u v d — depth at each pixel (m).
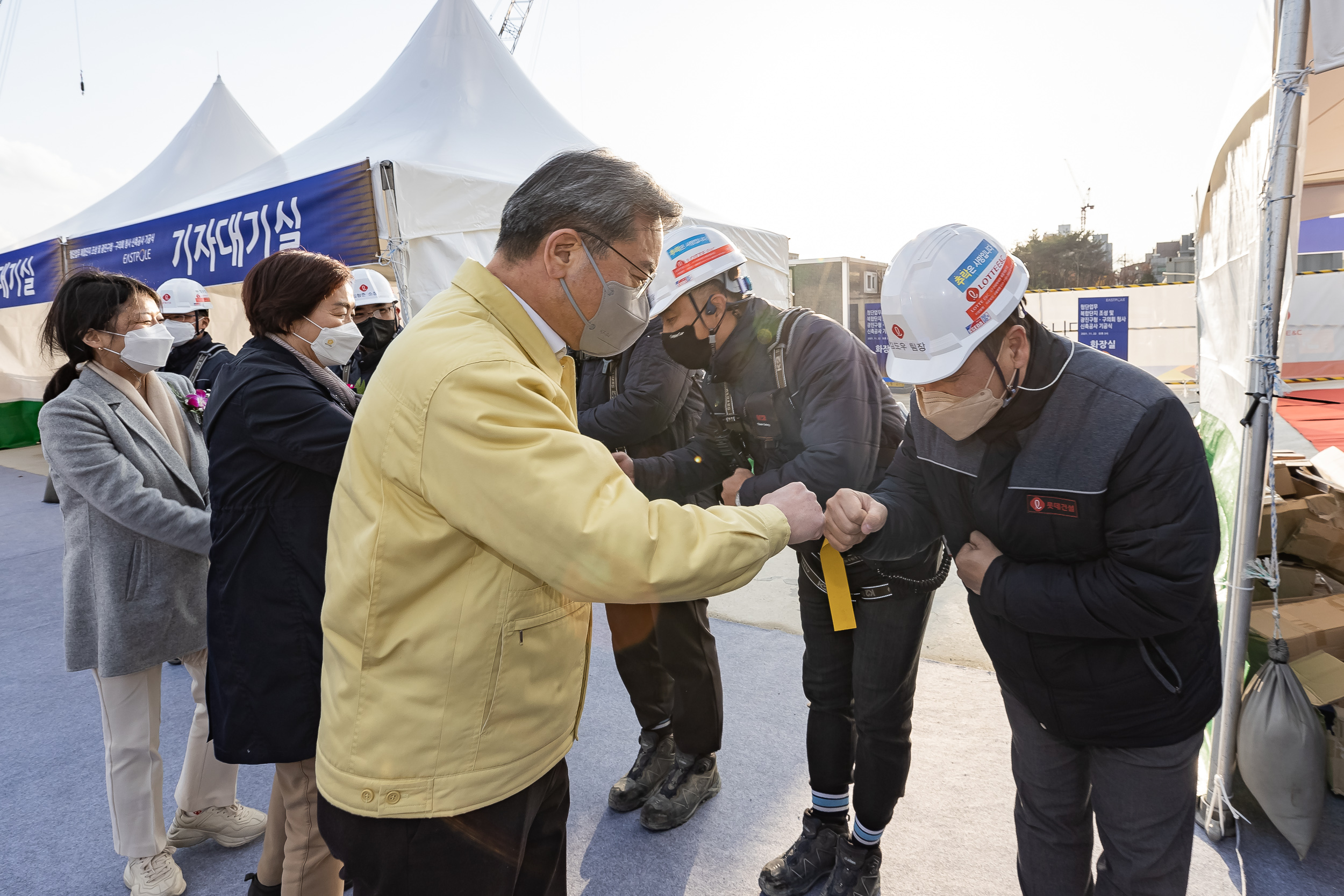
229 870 2.16
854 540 1.39
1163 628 1.11
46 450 1.89
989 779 2.36
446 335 0.97
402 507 0.97
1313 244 10.01
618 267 1.05
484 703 0.99
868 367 1.68
